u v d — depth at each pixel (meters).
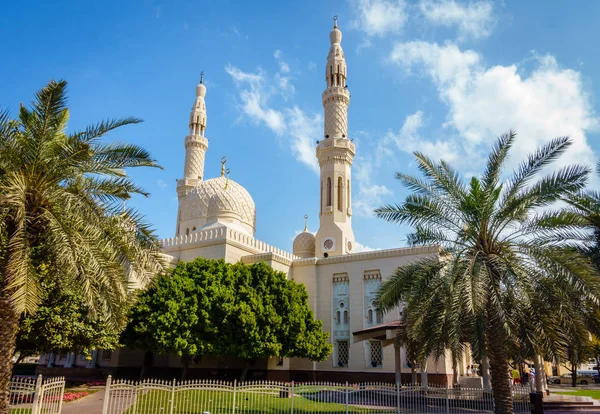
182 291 32.38
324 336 35.62
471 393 23.25
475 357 18.36
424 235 19.00
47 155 14.62
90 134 15.74
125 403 21.81
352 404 24.25
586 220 17.20
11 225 13.97
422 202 18.73
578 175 16.94
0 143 14.50
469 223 18.41
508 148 19.08
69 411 20.31
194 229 52.03
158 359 41.50
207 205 52.31
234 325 31.72
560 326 16.89
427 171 19.11
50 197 14.12
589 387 50.00
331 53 54.72
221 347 31.64
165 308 31.20
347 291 40.44
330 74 53.62
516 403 24.44
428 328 19.36
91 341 24.62
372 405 24.02
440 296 18.28
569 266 16.12
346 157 50.03
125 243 15.18
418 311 18.16
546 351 17.00
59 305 22.55
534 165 17.95
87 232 14.21
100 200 15.62
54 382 18.03
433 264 18.80
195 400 22.30
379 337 32.38
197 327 31.98
